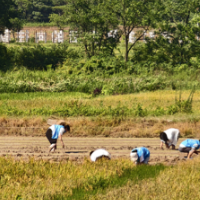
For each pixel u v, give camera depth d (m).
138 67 156.00
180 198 26.89
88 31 175.38
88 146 51.59
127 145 52.75
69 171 34.28
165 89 124.00
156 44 167.88
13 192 28.34
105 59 160.50
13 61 177.75
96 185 30.39
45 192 28.20
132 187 29.08
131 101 91.50
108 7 164.38
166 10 166.25
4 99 94.25
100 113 72.62
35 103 83.12
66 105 78.31
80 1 169.50
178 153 47.59
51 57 182.38
